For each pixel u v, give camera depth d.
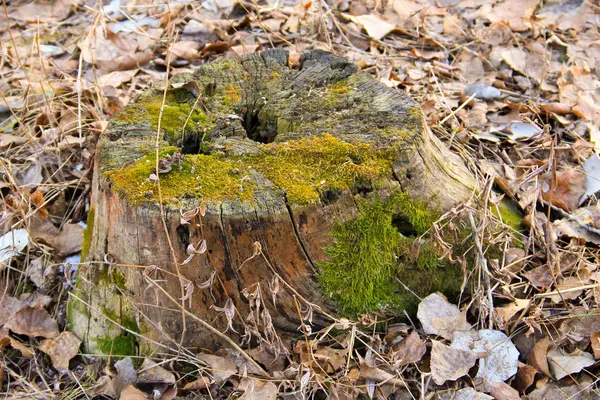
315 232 1.05
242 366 1.07
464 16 1.73
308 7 1.64
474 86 1.47
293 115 1.15
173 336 1.07
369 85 1.19
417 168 1.09
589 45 1.61
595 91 1.50
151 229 1.02
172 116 1.14
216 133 1.12
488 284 1.08
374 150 1.08
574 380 1.07
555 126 1.42
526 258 1.15
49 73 1.55
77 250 1.21
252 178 1.05
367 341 1.09
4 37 1.67
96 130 1.31
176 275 1.02
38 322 1.13
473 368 1.07
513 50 1.57
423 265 1.09
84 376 1.09
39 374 1.09
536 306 1.11
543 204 1.24
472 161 1.26
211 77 1.21
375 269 1.08
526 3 1.73
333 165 1.07
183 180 1.05
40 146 1.33
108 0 1.81
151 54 1.57
